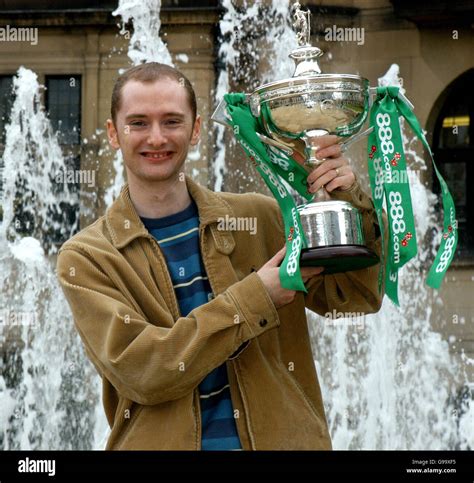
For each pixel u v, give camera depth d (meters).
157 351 1.88
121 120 2.02
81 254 2.02
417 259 10.49
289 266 1.90
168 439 1.93
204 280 2.07
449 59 11.55
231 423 1.98
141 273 2.03
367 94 2.14
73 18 11.60
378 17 11.55
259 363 2.00
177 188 2.10
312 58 2.21
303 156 2.18
